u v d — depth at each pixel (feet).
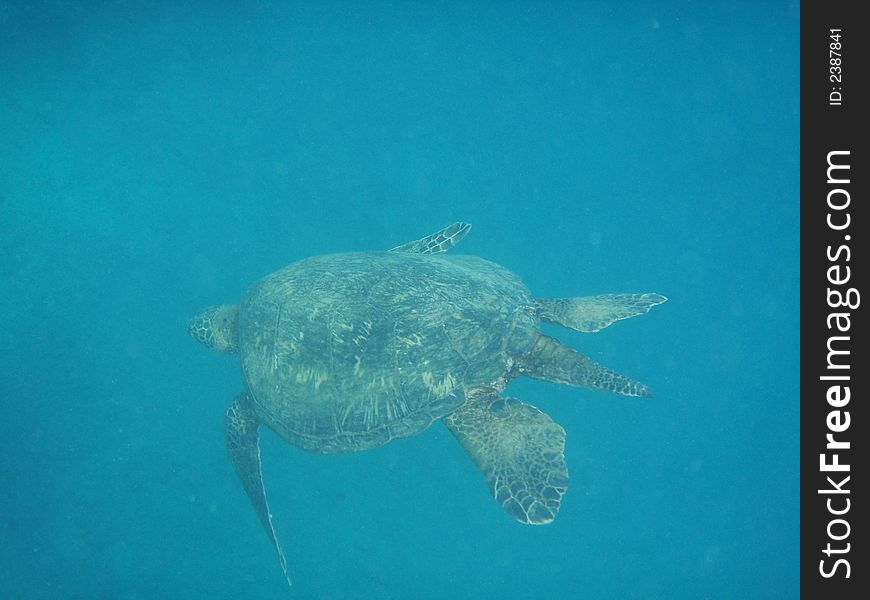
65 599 10.78
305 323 8.21
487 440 8.01
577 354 8.42
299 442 8.19
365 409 7.94
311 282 8.53
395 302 8.09
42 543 11.18
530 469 7.77
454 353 8.07
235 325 9.84
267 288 8.86
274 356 8.36
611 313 8.87
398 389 7.91
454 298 8.25
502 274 9.18
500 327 8.34
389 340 7.96
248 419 9.14
